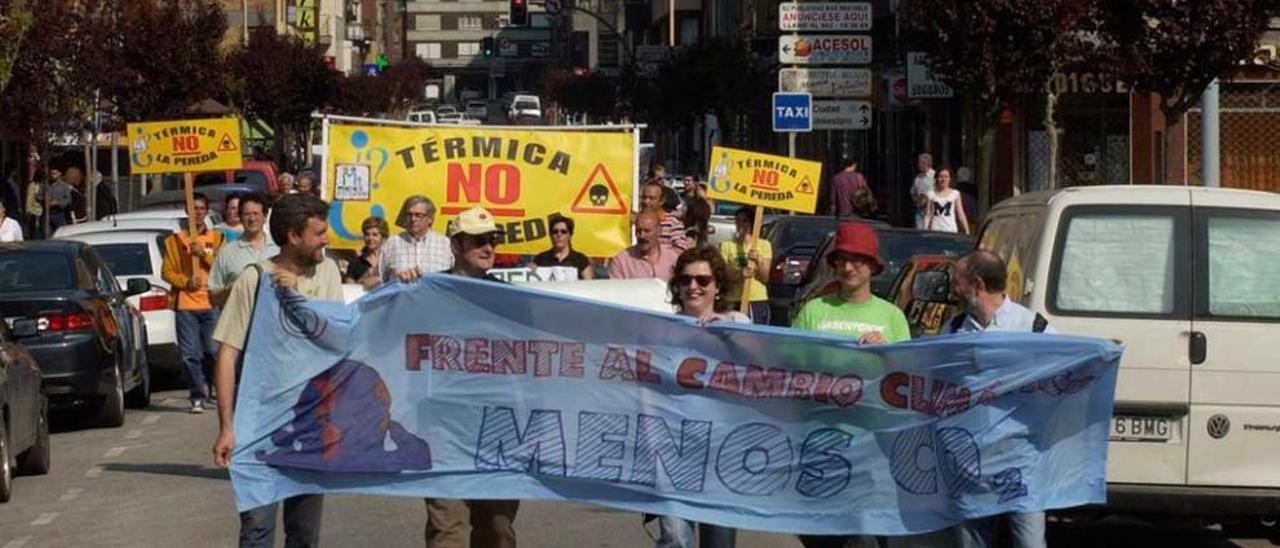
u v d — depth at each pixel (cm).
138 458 1555
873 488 856
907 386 848
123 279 2161
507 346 864
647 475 865
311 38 9419
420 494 873
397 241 1410
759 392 856
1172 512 1035
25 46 3191
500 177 1800
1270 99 3325
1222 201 1043
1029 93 2684
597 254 1805
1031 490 847
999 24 2578
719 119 6138
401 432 870
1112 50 2458
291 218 889
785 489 862
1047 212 1053
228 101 6259
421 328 866
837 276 901
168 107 4284
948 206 2736
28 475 1455
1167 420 1034
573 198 1806
